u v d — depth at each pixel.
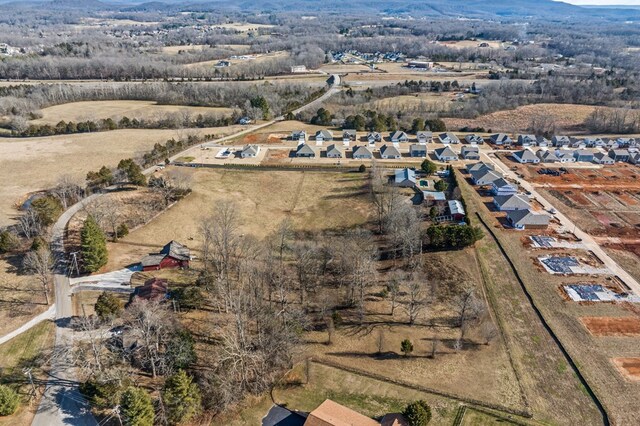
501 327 70.00
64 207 101.38
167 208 104.12
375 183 116.50
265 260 82.38
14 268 80.94
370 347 66.25
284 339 62.56
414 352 65.25
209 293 75.50
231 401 56.22
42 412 54.53
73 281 78.19
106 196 107.00
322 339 67.81
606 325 70.44
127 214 100.69
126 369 59.84
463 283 80.19
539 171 131.62
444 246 90.94
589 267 85.06
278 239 93.50
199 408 55.00
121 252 87.38
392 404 56.22
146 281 76.88
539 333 69.00
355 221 102.69
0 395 52.94
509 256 88.31
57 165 126.12
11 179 116.25
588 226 100.12
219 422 54.31
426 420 51.91
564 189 119.25
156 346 60.31
